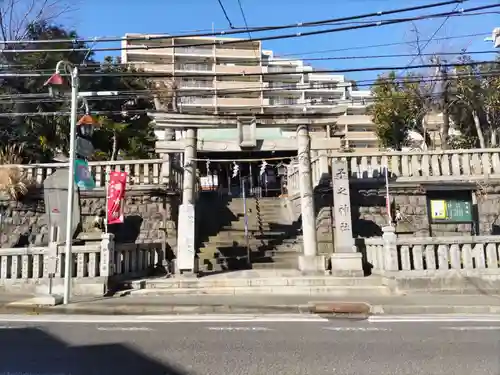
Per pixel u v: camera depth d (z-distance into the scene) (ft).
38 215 50.90
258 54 192.85
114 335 22.31
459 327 24.12
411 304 30.07
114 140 80.48
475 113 76.38
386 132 86.17
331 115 42.68
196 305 30.17
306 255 40.37
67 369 16.70
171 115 41.63
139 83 88.63
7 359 18.12
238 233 51.60
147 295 34.65
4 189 49.73
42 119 72.18
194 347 19.76
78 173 33.88
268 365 17.04
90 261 35.50
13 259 36.35
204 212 56.34
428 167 51.75
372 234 49.24
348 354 18.60
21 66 68.28
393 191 50.72
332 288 35.09
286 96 184.85
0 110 71.26
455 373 16.08
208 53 190.90
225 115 42.29
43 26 77.10
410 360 17.71
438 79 64.49
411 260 36.76
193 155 42.01
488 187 50.24
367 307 29.53
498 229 49.44
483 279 34.99
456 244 35.86
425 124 84.02
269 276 38.47
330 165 51.01
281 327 24.27
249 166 74.23
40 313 29.27
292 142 43.34
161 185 51.34
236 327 24.25
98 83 85.46
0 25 74.49
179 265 38.37
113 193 41.11
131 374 16.05
